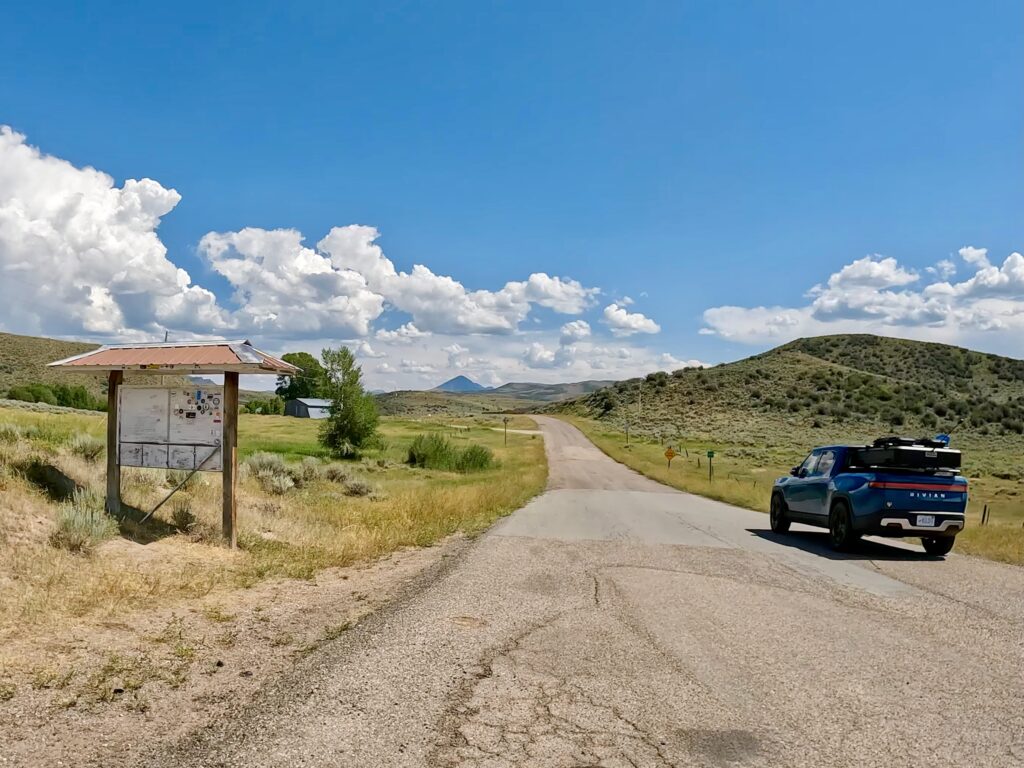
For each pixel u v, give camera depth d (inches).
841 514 510.0
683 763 157.2
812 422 3951.8
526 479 1186.0
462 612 287.7
